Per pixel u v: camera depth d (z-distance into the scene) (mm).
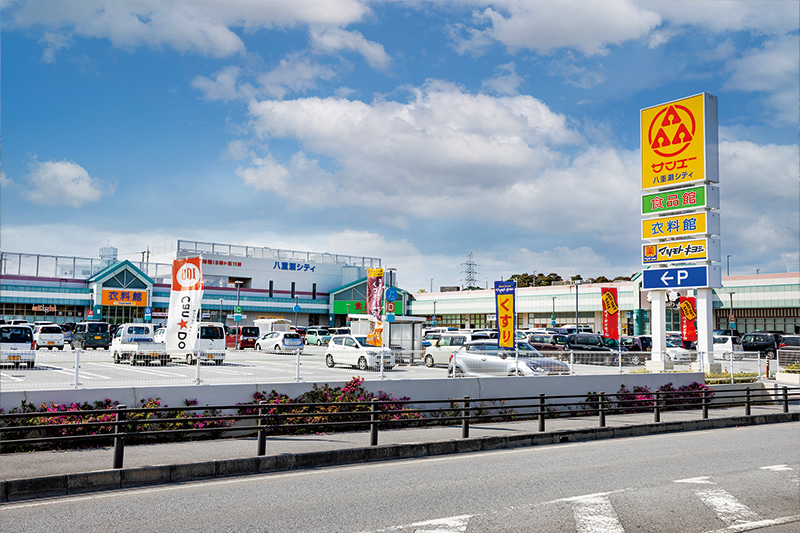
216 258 69312
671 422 16188
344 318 79875
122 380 14180
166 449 11406
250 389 14742
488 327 80000
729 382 22875
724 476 10062
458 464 11117
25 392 12484
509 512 7781
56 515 7570
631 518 7582
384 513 7676
